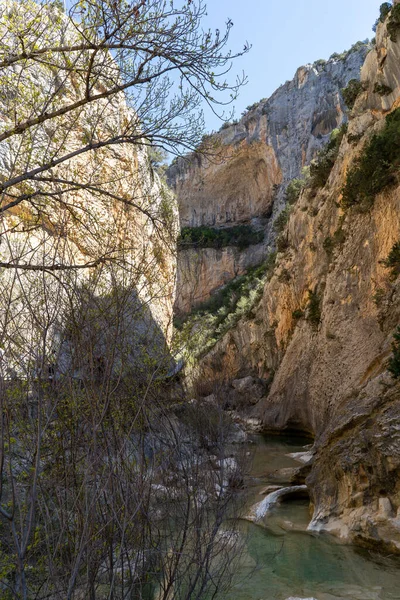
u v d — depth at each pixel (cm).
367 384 1091
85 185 592
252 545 825
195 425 723
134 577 488
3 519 502
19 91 573
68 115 658
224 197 7900
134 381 533
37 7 582
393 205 1568
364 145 1945
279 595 638
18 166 609
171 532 582
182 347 605
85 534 435
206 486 657
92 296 514
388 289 1544
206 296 7156
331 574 705
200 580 594
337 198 2298
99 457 473
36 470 410
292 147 6519
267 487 1172
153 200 711
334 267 2061
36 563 474
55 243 542
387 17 1975
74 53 664
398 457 807
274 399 2681
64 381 471
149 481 521
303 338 2566
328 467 961
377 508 821
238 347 4059
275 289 3375
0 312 466
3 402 427
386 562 742
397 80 1833
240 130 7169
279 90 6975
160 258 621
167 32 566
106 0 546
